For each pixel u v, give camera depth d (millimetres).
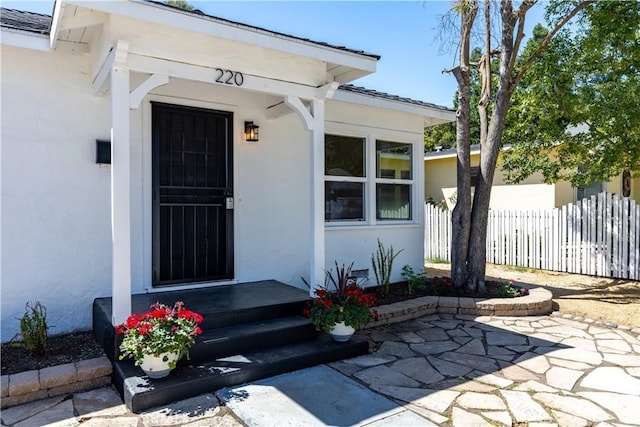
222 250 5676
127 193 3756
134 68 3795
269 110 5914
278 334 4277
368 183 7145
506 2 6383
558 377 3779
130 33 3750
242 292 5215
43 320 4016
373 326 5383
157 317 3432
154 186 5113
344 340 4387
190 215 5414
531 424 2951
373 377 3789
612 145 7766
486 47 6883
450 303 6094
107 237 4840
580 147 8141
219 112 5590
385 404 3254
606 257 8500
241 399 3328
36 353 3953
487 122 7062
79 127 4664
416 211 7820
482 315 5945
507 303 5930
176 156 5285
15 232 4363
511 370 3949
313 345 4293
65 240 4609
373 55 5059
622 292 7195
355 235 6953
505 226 10375
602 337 4949
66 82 4586
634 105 7172
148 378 3381
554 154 10031
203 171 5492
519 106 8430
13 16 5012
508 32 6453
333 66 5180
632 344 4688
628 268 8164
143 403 3158
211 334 4074
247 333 4121
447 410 3158
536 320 5711
